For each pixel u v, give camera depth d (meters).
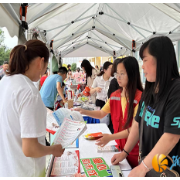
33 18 1.80
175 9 2.05
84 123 0.98
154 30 3.33
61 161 1.01
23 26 1.54
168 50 0.69
